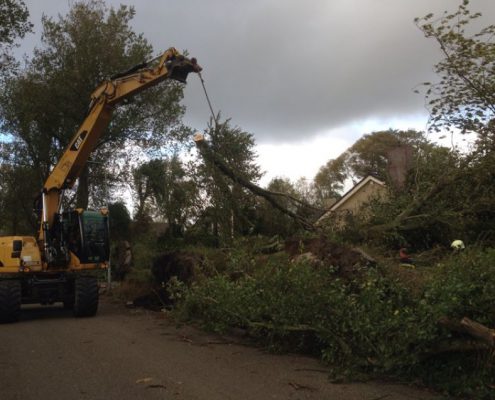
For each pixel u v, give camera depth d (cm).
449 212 1044
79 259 1310
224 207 1302
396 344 590
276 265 768
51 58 2614
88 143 1348
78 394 576
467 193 1059
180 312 1012
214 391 580
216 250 1188
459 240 945
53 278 1309
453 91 980
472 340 562
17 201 3250
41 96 2544
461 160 1073
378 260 782
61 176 1365
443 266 656
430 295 591
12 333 1019
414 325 578
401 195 1205
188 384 608
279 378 629
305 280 682
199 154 1295
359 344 633
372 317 617
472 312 576
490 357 549
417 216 1072
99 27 2605
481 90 954
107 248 1344
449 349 573
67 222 1352
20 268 1245
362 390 576
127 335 955
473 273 590
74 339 924
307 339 762
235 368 682
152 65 1269
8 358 770
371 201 1273
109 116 1340
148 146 2742
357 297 661
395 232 1077
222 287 826
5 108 2688
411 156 1373
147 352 793
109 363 721
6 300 1152
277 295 722
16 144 2891
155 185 2256
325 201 2492
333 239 1002
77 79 2514
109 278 1838
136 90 1270
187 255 1185
